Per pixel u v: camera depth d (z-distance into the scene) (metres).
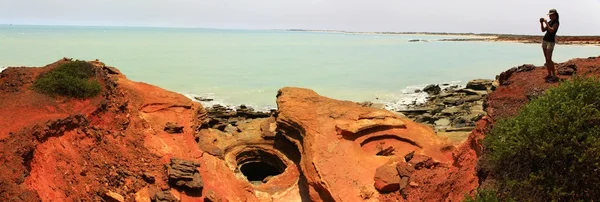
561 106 9.60
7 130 13.73
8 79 17.89
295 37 197.25
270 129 24.50
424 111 33.84
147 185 15.65
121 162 16.52
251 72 58.97
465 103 36.88
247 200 17.22
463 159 14.79
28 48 81.25
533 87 15.28
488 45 126.62
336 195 15.73
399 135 20.28
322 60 77.38
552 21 15.20
